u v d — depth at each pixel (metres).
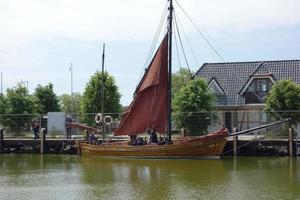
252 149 41.97
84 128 45.28
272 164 36.88
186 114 48.38
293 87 50.06
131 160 40.25
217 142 39.69
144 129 42.62
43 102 74.56
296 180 29.48
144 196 25.14
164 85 42.31
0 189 27.20
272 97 50.56
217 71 64.94
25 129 50.75
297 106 49.62
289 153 40.66
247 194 25.36
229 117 59.28
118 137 48.00
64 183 29.06
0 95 59.72
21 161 40.62
